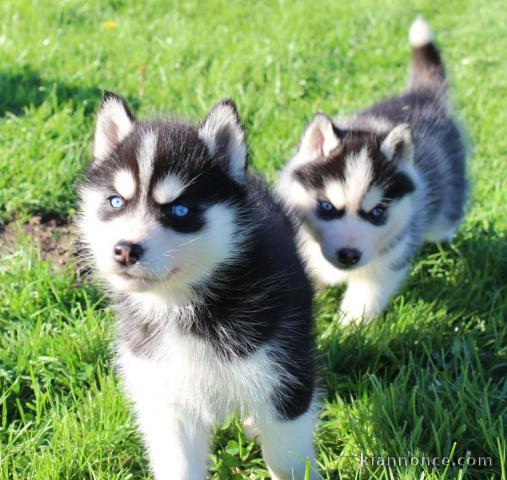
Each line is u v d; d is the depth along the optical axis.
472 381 1.11
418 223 1.36
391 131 1.32
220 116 0.98
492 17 2.51
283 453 1.01
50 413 1.08
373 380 1.11
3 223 1.37
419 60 1.63
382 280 1.31
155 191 0.94
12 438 1.06
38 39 1.92
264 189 1.18
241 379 0.98
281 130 1.63
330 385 1.14
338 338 1.19
